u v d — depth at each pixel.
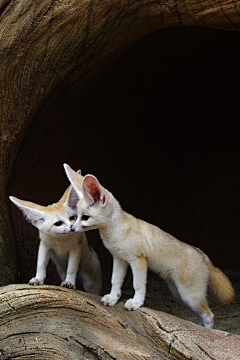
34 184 2.69
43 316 2.10
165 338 2.09
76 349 2.07
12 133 2.28
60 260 2.32
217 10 2.16
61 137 2.69
